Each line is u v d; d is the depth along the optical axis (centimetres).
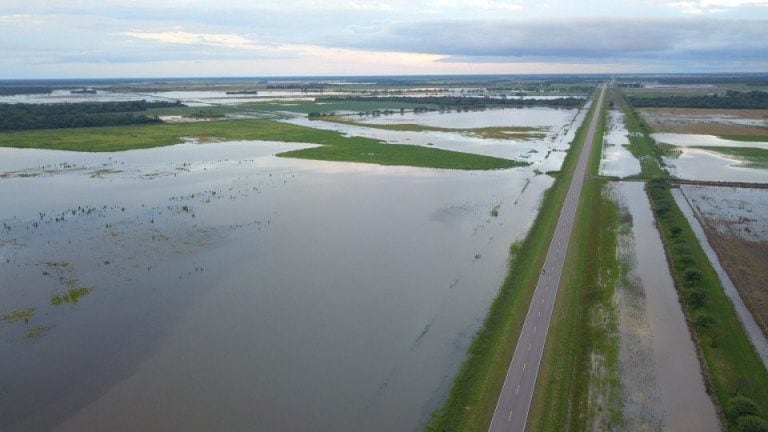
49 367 3275
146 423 2836
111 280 4459
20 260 4800
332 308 4103
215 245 5328
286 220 6156
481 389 3059
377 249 5312
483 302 4222
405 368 3347
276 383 3191
